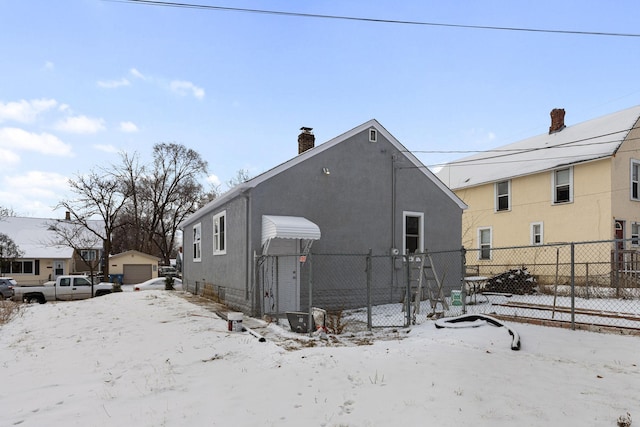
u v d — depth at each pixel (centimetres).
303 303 1257
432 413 439
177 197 5147
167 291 2239
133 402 521
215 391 550
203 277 1820
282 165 1254
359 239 1369
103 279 3762
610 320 891
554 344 720
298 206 1273
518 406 451
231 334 927
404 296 1230
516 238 2256
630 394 479
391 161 1456
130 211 5034
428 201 1521
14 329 1142
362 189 1388
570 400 465
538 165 2147
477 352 682
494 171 2475
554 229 2056
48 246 4044
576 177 1973
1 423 470
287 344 809
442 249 1533
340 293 1320
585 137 2091
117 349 830
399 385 533
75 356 791
